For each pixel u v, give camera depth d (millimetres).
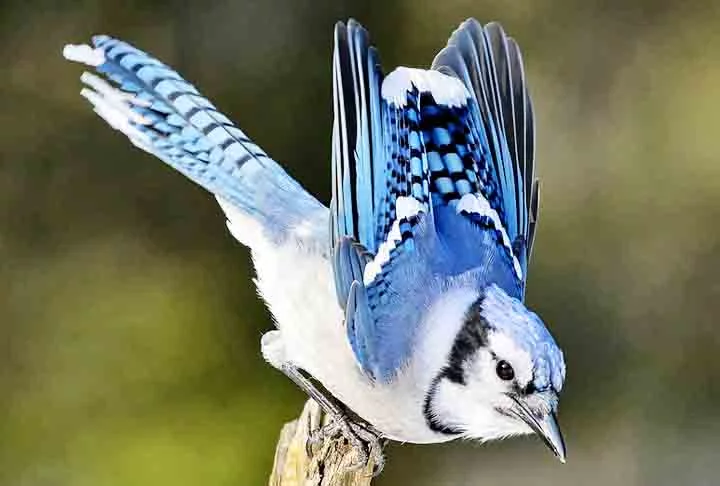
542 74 14055
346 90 8227
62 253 11922
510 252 8578
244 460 10789
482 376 7973
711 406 13359
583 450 13086
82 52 9281
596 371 13312
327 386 8469
